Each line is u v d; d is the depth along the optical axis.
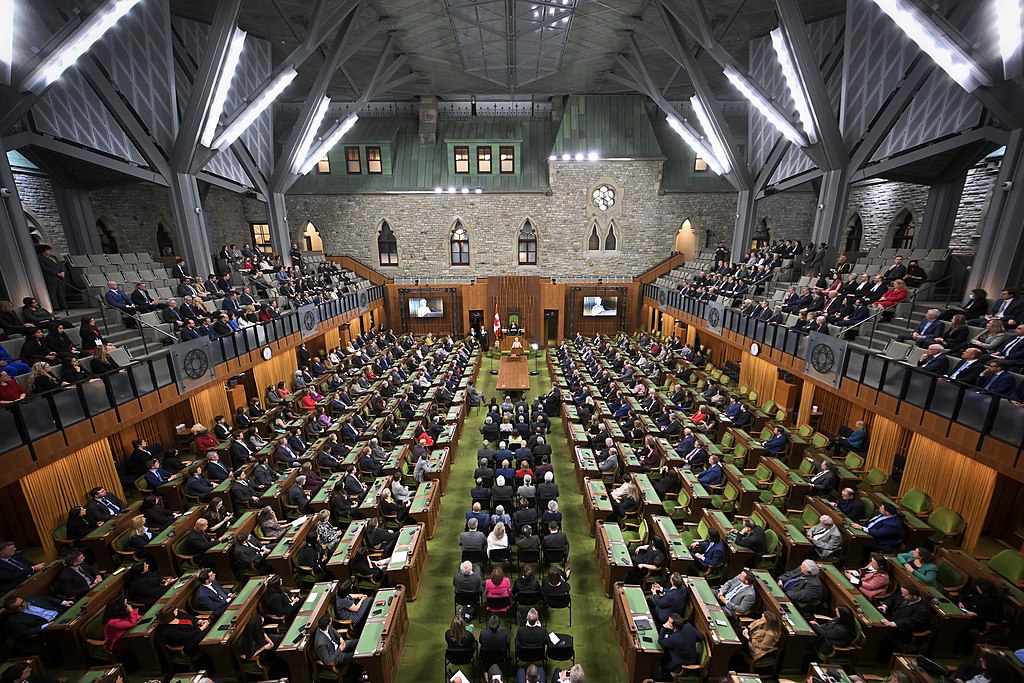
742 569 8.17
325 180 28.00
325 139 23.17
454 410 15.98
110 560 8.80
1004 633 6.79
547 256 29.05
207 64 14.09
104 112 13.81
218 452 12.52
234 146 20.45
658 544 8.62
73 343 10.48
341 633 7.14
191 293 15.11
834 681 5.84
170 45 15.83
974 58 10.09
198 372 12.49
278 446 12.51
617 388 17.36
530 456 12.21
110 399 9.73
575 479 13.13
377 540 8.99
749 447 12.18
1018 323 9.27
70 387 8.87
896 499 10.36
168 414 13.26
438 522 11.20
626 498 10.45
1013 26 9.03
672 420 14.20
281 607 7.30
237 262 19.89
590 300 28.47
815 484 10.37
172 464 11.52
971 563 7.49
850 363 11.44
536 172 28.50
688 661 6.42
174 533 8.94
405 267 29.12
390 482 10.77
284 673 6.67
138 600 7.43
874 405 10.60
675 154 29.19
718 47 16.27
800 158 19.53
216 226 25.09
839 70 18.28
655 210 28.50
